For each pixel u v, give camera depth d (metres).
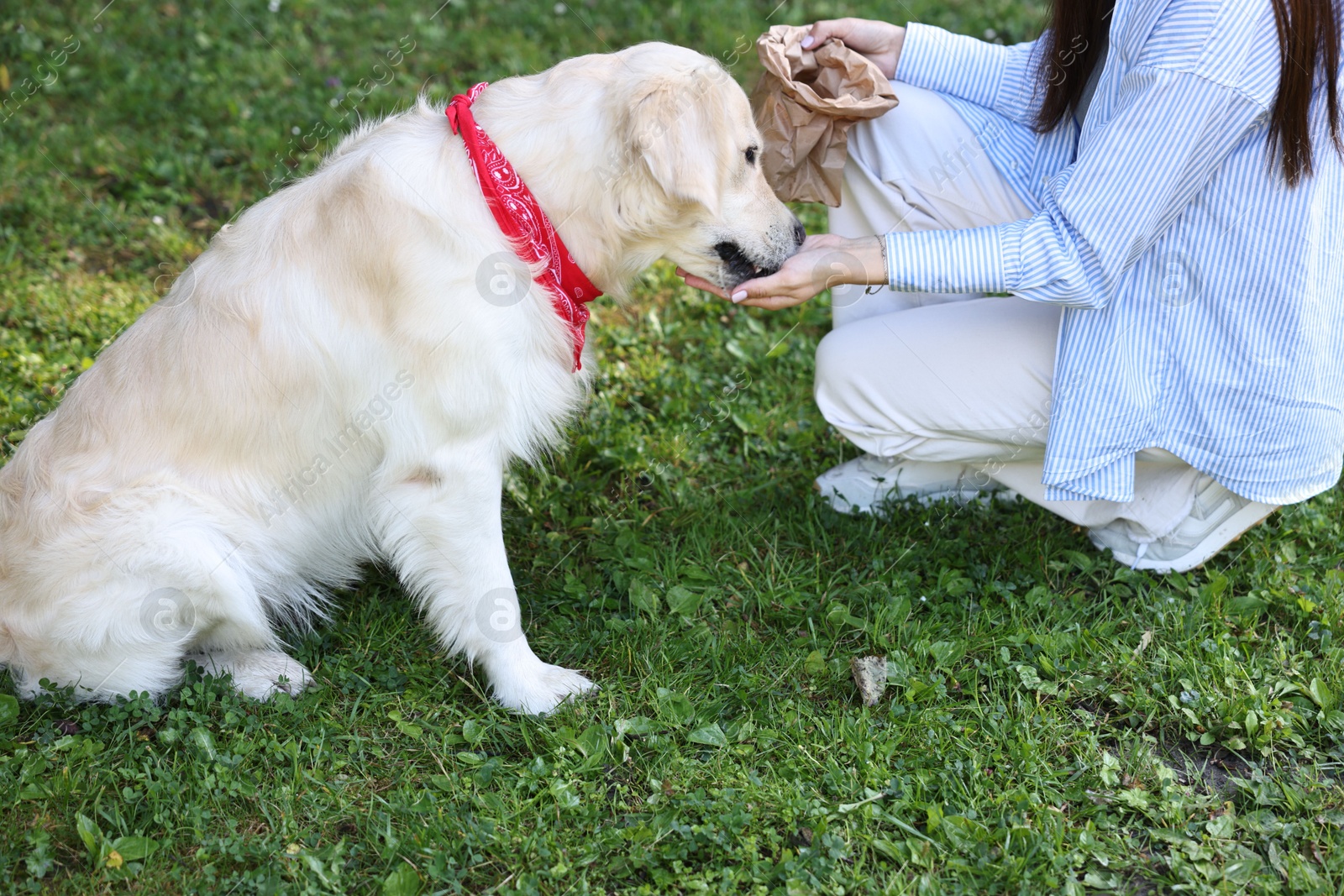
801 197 2.92
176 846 2.23
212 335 2.40
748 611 2.95
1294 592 2.88
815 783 2.38
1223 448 2.60
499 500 2.51
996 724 2.51
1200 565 3.02
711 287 2.66
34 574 2.38
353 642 2.81
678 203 2.43
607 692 2.61
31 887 2.10
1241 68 2.17
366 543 2.79
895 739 2.46
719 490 3.39
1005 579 3.05
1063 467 2.62
